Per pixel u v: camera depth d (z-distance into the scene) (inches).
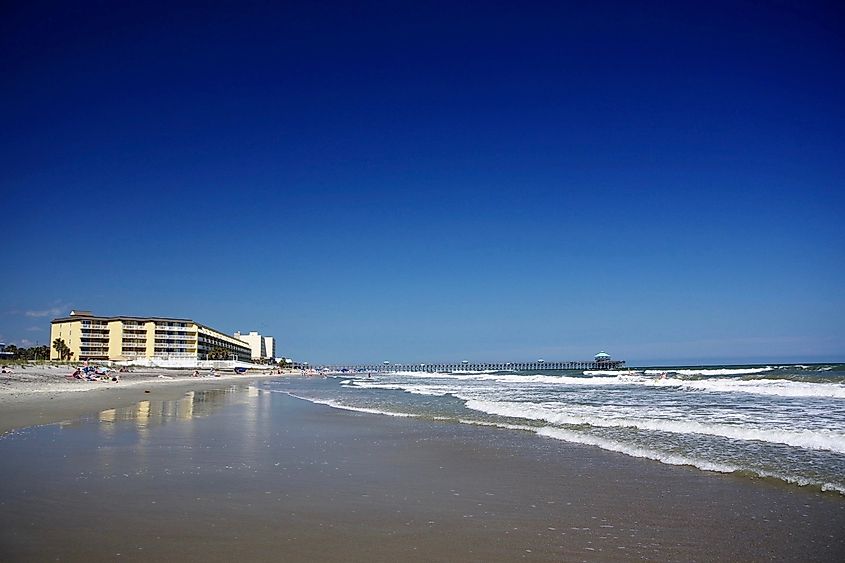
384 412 1054.4
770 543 296.0
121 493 380.5
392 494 395.2
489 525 322.7
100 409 1047.0
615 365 7111.2
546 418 891.4
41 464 482.6
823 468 479.5
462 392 1836.9
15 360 4089.6
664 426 749.3
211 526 309.9
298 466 495.2
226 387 2539.4
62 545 273.9
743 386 1761.8
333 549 276.8
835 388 1514.5
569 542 295.0
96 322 5162.4
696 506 368.2
